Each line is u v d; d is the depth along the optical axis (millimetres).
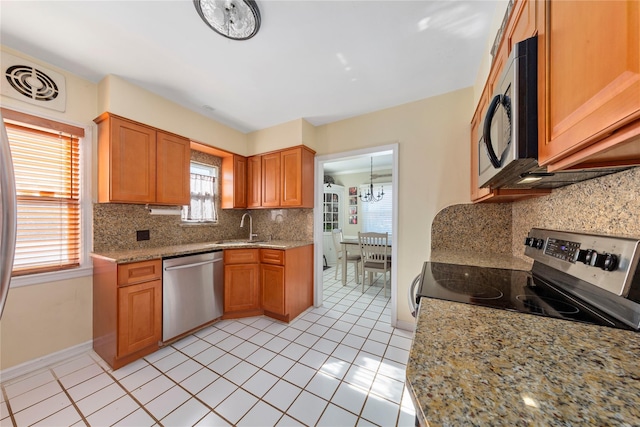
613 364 495
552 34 647
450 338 620
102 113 2008
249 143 3334
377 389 1560
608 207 923
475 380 446
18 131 1727
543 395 402
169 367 1766
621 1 425
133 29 1540
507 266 1521
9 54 1684
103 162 2012
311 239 3072
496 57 1261
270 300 2650
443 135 2309
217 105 2553
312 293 3047
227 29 1531
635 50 396
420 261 2375
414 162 2434
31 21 1466
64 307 1885
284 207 3031
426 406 381
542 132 681
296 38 1615
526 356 529
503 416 356
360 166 5523
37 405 1403
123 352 1754
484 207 2117
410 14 1426
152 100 2268
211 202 3158
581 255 856
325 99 2434
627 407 373
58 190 1897
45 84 1821
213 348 2033
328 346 2078
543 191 1365
